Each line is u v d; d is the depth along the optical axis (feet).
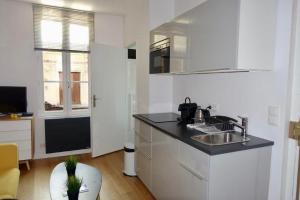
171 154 6.73
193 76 9.00
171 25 7.81
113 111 13.42
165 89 10.43
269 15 5.51
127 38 13.08
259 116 6.20
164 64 8.41
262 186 5.89
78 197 5.45
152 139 8.05
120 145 14.05
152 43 9.42
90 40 13.21
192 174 5.72
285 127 5.60
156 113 10.19
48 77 12.75
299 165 5.50
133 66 14.07
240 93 6.77
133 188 9.14
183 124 7.89
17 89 11.24
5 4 11.33
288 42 5.45
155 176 7.91
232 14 5.11
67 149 13.00
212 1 5.70
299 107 5.50
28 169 10.87
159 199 7.63
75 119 13.01
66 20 12.59
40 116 12.50
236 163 5.41
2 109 11.07
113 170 10.93
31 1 11.45
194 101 8.95
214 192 5.21
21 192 8.75
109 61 12.94
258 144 5.60
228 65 5.25
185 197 6.07
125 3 11.73
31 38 11.91
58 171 7.19
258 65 5.45
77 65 13.34
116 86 13.47
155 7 9.90
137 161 9.83
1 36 11.35
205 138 6.41
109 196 8.51
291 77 5.56
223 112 7.44
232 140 6.35
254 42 5.30
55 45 12.44
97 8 12.52
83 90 13.58
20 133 10.53
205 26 5.98
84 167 7.54
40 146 12.51
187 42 6.83
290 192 5.75
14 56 11.64
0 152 7.29
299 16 5.44
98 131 12.62
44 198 8.36
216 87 7.73
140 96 11.10
